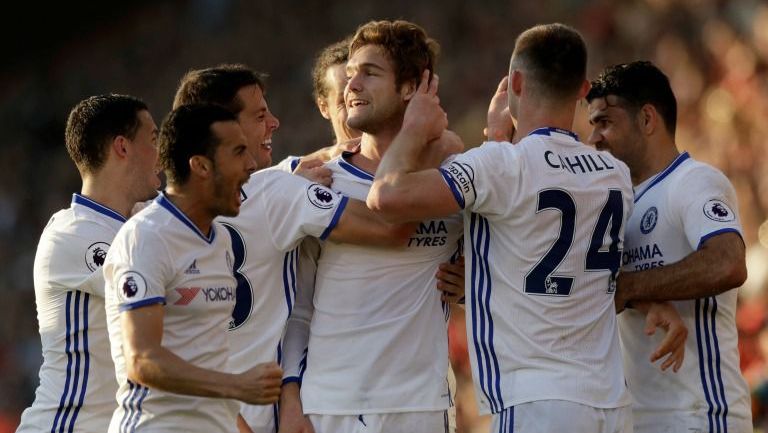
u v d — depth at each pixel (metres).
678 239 18.72
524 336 17.28
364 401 18.48
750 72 54.59
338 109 20.86
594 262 17.64
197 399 16.73
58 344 19.56
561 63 17.81
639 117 19.33
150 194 20.23
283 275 18.88
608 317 17.84
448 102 67.50
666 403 18.75
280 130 74.00
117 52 97.69
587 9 67.12
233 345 18.59
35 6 104.62
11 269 78.25
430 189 17.00
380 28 18.73
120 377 16.77
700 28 59.31
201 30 93.44
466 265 17.94
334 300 18.80
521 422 17.08
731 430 18.56
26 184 86.75
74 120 20.02
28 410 19.95
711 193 18.52
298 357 19.14
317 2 84.69
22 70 103.12
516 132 18.19
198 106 16.64
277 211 18.56
